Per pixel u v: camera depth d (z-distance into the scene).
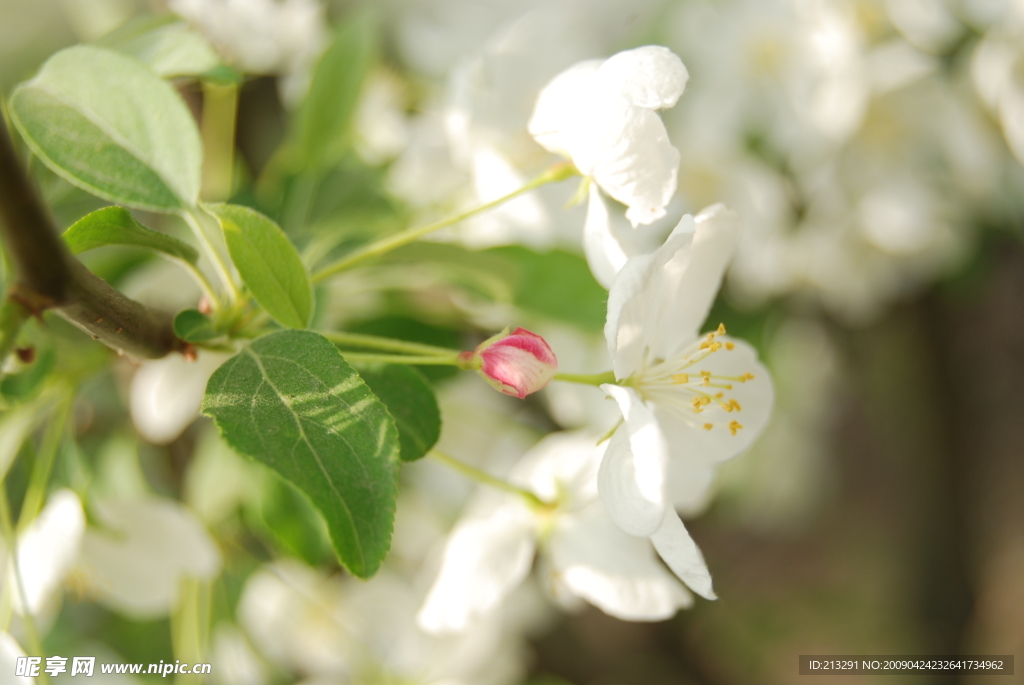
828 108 0.40
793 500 0.66
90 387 0.38
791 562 0.97
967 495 0.66
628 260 0.27
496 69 0.34
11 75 0.43
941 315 0.59
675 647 0.80
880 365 0.63
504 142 0.33
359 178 0.35
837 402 0.82
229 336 0.28
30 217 0.24
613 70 0.28
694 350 0.30
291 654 0.40
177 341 0.27
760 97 0.42
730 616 0.90
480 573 0.32
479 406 0.41
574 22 0.36
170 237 0.27
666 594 0.31
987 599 0.81
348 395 0.26
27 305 0.25
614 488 0.27
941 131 0.43
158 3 0.35
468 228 0.34
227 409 0.26
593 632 0.75
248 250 0.27
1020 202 0.46
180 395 0.35
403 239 0.29
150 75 0.28
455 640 0.40
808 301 0.52
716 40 0.42
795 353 0.58
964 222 0.48
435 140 0.37
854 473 0.89
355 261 0.29
